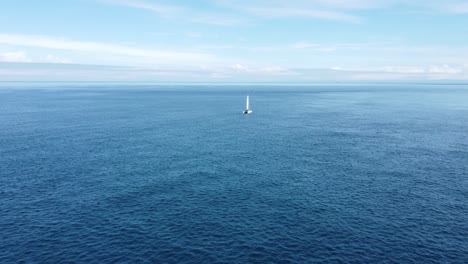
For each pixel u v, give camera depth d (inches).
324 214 1871.3
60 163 2775.6
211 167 2714.1
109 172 2561.5
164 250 1520.7
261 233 1668.3
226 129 4490.7
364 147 3403.1
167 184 2317.9
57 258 1464.1
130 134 4052.7
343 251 1519.4
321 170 2637.8
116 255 1483.8
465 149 3294.8
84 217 1825.8
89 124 4768.7
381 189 2231.8
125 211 1898.4
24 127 4446.4
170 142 3622.0
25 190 2185.0
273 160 2920.8
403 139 3811.5
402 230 1702.8
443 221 1796.3
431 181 2380.7
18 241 1592.0
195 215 1855.3
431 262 1445.6
